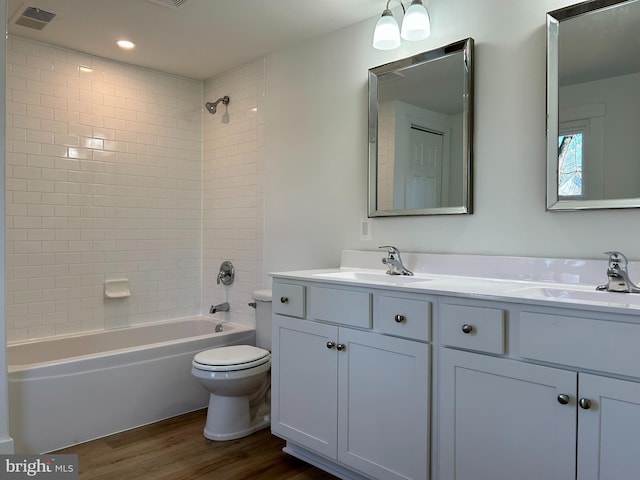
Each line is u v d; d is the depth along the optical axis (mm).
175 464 2250
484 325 1554
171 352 2861
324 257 2830
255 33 2834
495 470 1528
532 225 1981
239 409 2574
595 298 1682
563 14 1870
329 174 2801
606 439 1305
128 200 3393
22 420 2307
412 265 2340
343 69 2727
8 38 2865
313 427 2125
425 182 2316
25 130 2934
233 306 3479
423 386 1711
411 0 2363
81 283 3174
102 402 2572
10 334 2881
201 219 3758
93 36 2895
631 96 1726
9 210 2875
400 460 1785
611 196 1768
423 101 2322
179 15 2604
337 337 2018
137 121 3434
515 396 1485
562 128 1878
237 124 3449
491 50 2102
